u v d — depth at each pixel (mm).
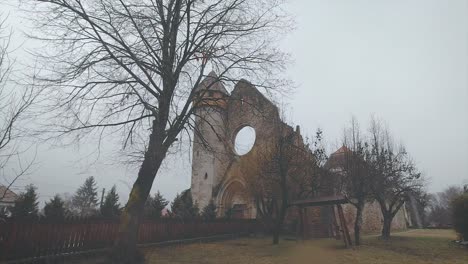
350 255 14531
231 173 31297
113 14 12242
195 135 15445
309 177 22844
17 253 9594
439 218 70875
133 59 11750
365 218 34438
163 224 17875
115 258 10625
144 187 11516
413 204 59531
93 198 61406
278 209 23297
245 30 13602
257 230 26703
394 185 23531
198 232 20781
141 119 13016
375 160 22734
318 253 14914
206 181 32781
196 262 12672
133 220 11102
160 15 13016
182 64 12953
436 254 15344
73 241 11742
